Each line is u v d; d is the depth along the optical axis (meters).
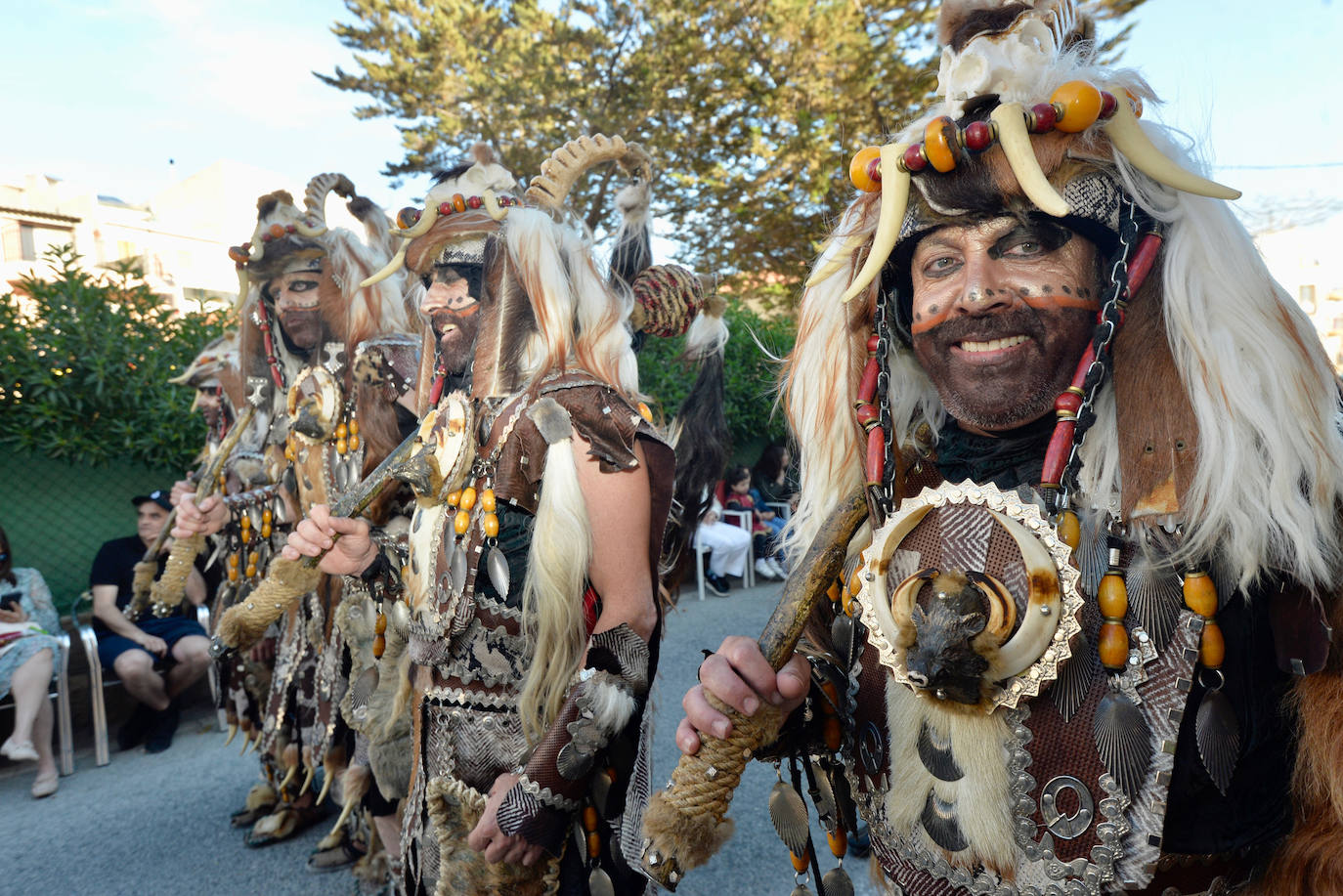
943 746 0.70
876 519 0.77
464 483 1.28
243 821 2.85
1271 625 0.65
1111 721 0.64
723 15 10.45
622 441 1.26
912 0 9.99
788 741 0.84
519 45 11.20
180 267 22.67
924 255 0.73
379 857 2.28
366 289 2.13
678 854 0.73
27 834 2.90
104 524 4.45
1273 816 0.66
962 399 0.73
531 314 1.33
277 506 2.31
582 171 1.50
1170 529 0.65
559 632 1.20
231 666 2.67
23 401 4.21
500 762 1.23
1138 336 0.69
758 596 6.33
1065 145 0.68
